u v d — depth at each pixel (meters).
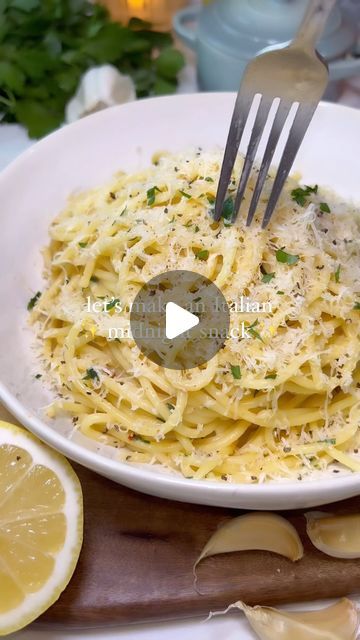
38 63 0.35
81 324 0.21
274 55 0.19
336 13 0.34
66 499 0.20
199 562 0.20
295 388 0.21
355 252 0.22
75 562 0.19
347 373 0.20
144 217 0.22
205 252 0.21
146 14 0.42
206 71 0.35
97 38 0.36
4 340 0.22
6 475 0.20
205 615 0.19
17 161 0.25
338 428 0.21
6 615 0.18
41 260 0.24
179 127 0.28
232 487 0.17
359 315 0.21
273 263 0.20
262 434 0.21
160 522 0.20
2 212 0.24
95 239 0.23
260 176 0.20
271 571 0.20
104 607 0.19
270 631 0.19
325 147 0.28
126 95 0.35
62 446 0.18
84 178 0.27
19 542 0.19
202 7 0.37
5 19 0.36
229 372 0.20
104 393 0.21
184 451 0.21
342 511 0.21
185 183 0.22
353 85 0.37
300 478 0.20
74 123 0.26
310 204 0.22
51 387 0.22
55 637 0.19
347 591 0.20
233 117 0.20
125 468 0.18
